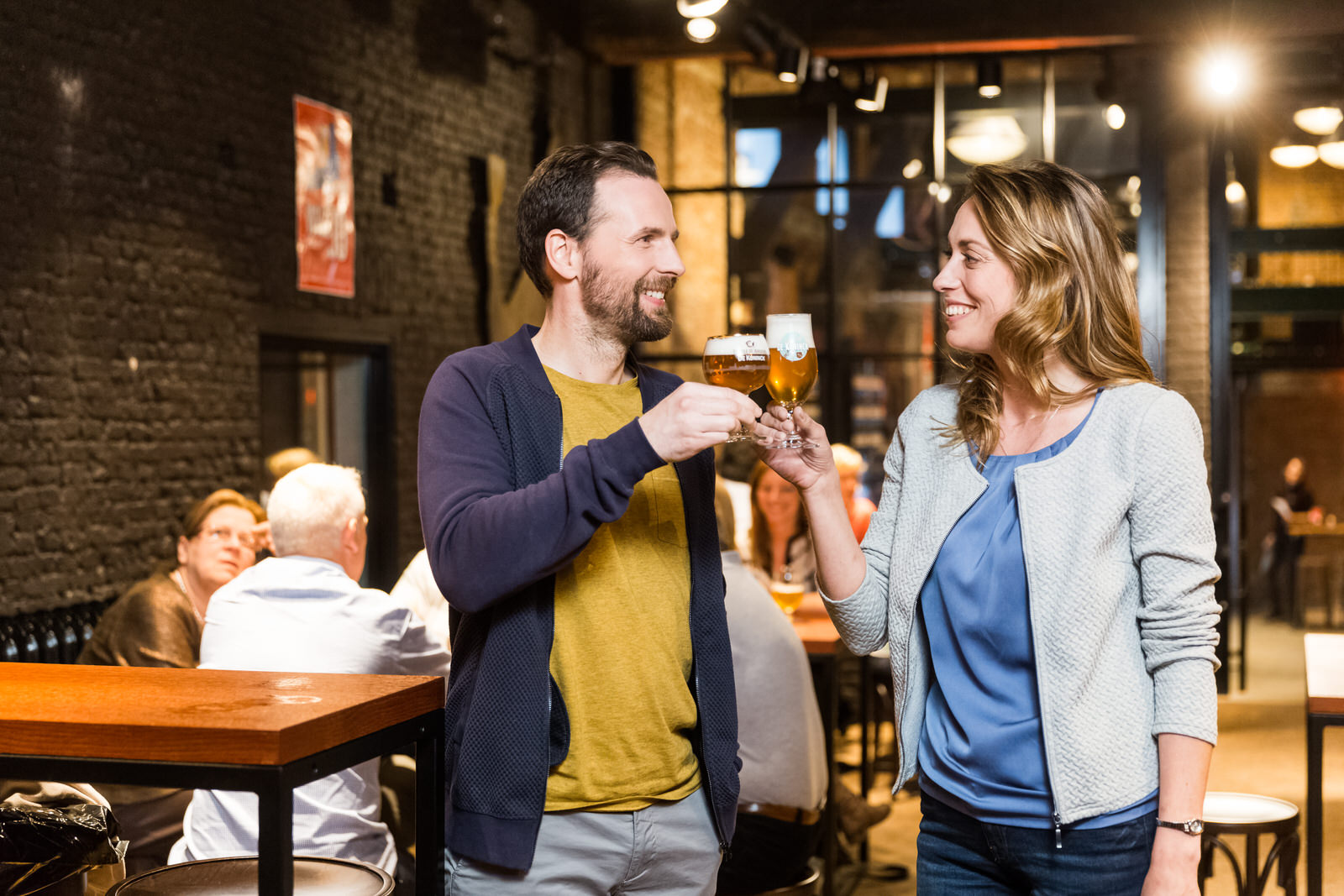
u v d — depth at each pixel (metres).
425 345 6.27
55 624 3.92
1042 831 1.51
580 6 7.50
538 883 1.53
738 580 2.79
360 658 2.33
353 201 5.66
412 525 6.16
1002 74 7.31
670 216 1.63
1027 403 1.62
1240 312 8.45
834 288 7.57
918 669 1.64
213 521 3.39
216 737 1.24
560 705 1.54
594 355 1.66
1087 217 1.57
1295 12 6.21
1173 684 1.47
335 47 5.52
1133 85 7.13
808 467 1.69
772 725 2.67
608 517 1.40
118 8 4.24
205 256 4.70
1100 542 1.50
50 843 1.63
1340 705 2.32
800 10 6.73
